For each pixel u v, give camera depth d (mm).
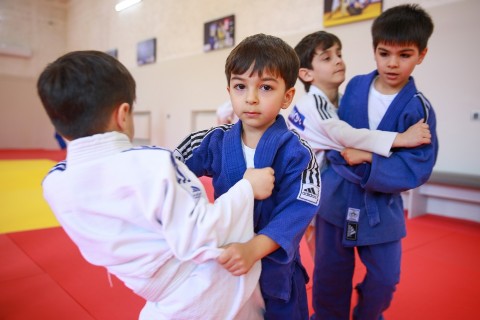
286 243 885
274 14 6000
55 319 1702
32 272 2227
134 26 9398
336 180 1463
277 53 896
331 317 1555
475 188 3570
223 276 849
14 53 11000
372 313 1443
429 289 2117
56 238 2871
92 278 2152
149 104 9188
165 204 740
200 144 1067
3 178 5656
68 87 772
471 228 3531
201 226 756
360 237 1382
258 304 997
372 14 4602
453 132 4016
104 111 799
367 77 1483
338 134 1406
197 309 827
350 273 1517
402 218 1433
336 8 5008
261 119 928
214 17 7180
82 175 751
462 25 3875
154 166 754
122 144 805
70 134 816
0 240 2807
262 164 962
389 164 1302
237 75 914
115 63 833
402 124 1354
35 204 4023
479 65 3785
